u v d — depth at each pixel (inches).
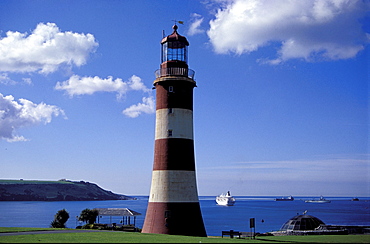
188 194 1798.7
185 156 1825.8
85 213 2859.3
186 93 1884.8
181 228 1744.6
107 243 1165.7
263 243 1255.5
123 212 2874.0
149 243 1180.5
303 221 2055.9
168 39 1927.9
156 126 1891.0
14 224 5506.9
